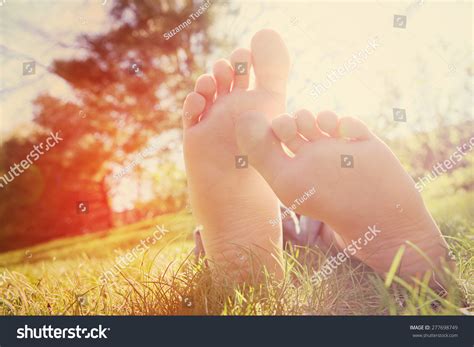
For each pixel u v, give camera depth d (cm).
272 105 50
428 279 40
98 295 50
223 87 50
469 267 47
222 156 48
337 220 45
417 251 44
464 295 43
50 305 49
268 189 48
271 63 51
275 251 47
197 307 44
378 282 44
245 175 48
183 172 90
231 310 44
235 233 48
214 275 46
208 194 48
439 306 42
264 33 51
